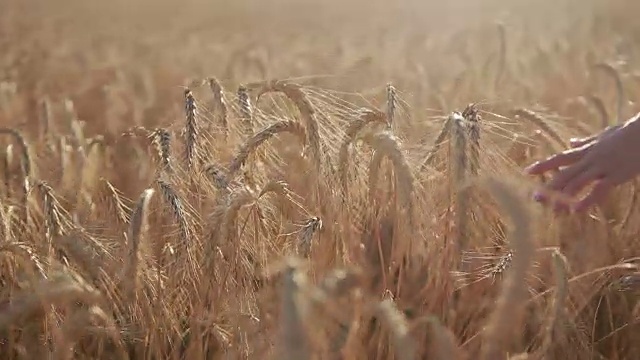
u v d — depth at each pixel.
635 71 7.19
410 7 23.62
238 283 3.08
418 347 2.76
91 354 3.31
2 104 7.30
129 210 3.68
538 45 9.12
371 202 3.35
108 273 3.20
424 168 3.30
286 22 21.55
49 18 21.22
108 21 21.86
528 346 2.91
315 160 3.27
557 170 3.45
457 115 3.07
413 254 3.16
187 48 12.52
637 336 3.27
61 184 4.27
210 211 3.32
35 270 3.11
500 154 3.49
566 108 6.03
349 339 2.49
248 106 3.84
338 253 3.17
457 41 10.97
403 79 7.49
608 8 20.48
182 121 4.42
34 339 3.26
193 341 3.10
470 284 3.13
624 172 2.85
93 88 8.45
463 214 2.98
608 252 3.49
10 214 3.62
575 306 3.36
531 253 2.26
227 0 31.33
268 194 3.36
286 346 1.71
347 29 17.89
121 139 4.77
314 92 3.67
